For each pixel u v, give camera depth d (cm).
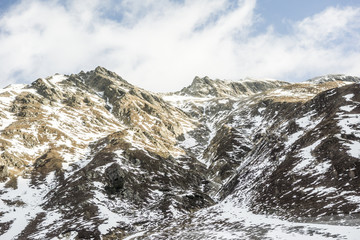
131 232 6397
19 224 7188
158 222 6681
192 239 4491
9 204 8262
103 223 6700
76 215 7294
